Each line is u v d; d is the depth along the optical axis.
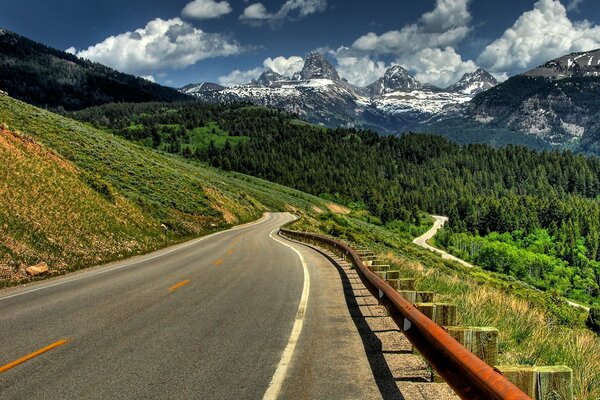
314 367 5.54
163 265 18.16
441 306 5.52
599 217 158.75
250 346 6.47
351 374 5.28
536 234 146.75
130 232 26.70
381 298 8.02
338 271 15.87
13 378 5.25
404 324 5.86
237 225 56.16
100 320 8.24
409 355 6.04
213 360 5.82
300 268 16.80
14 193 21.19
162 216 35.75
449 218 171.75
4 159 23.80
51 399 4.61
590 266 123.88
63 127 42.75
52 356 6.08
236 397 4.60
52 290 12.45
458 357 3.61
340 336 7.05
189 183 52.91
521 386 3.40
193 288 11.96
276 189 151.00
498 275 54.59
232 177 150.88
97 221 24.52
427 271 16.78
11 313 9.27
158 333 7.21
